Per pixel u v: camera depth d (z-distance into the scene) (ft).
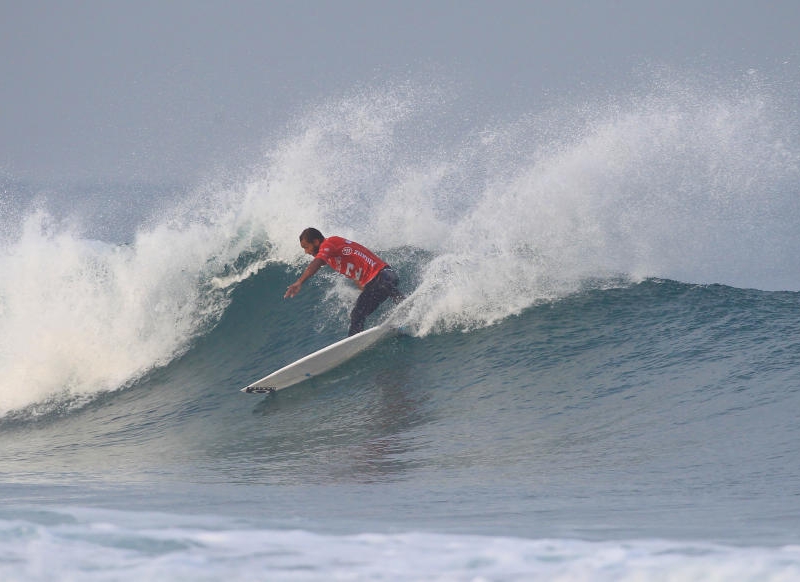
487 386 84.79
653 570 24.77
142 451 82.99
